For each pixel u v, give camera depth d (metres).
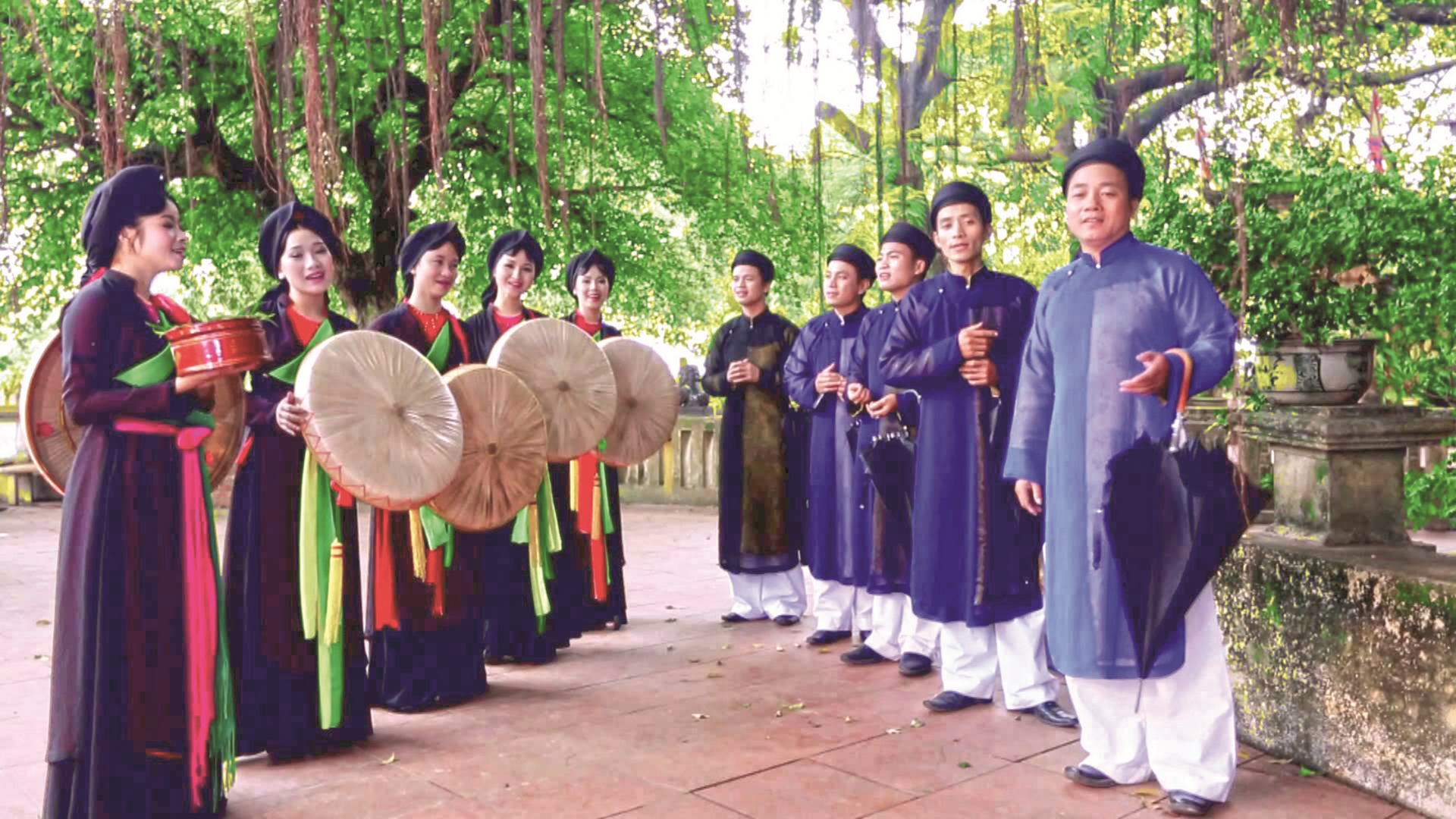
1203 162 3.25
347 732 3.44
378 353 3.28
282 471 3.31
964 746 3.42
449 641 3.95
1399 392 3.45
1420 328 3.37
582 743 3.49
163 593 2.70
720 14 2.85
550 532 4.61
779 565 5.29
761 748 3.42
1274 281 3.41
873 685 4.21
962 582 3.79
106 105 3.16
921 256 4.52
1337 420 3.18
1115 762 3.02
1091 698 3.02
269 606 3.28
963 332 3.68
